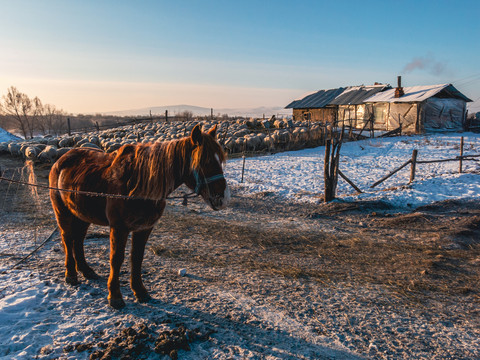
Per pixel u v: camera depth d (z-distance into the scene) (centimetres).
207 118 4578
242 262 589
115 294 386
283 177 1448
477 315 418
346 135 2578
